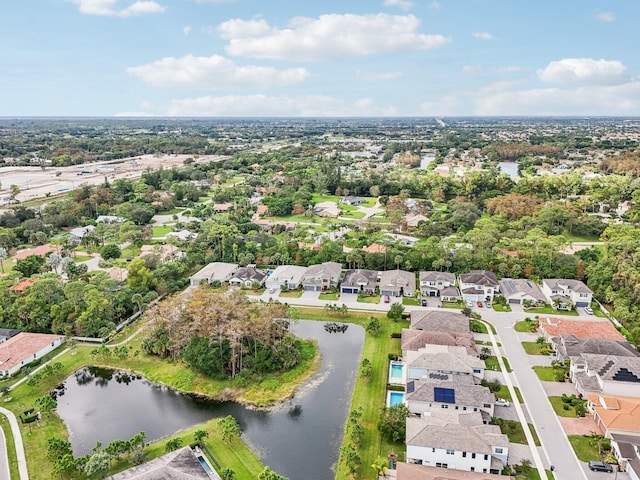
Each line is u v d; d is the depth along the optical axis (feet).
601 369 268.62
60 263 459.73
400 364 302.25
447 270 454.81
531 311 384.68
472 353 296.51
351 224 626.23
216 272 455.22
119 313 371.97
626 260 415.44
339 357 319.88
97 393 286.05
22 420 254.27
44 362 315.78
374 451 225.97
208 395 280.92
